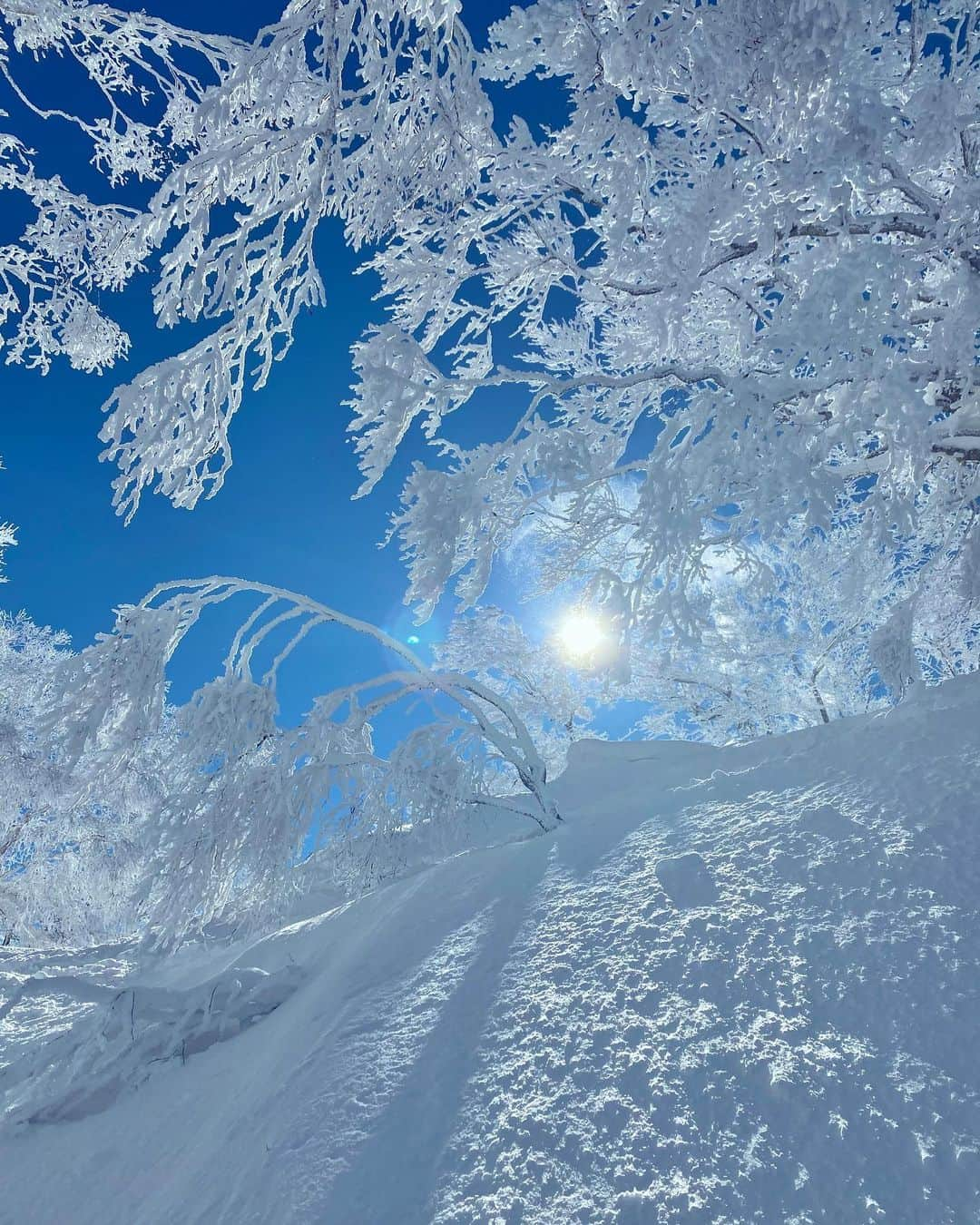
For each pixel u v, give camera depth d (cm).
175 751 720
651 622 533
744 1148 255
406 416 621
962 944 318
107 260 655
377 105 632
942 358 524
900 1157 239
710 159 720
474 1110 310
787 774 564
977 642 1347
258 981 616
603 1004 349
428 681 780
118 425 605
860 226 581
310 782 728
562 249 799
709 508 533
